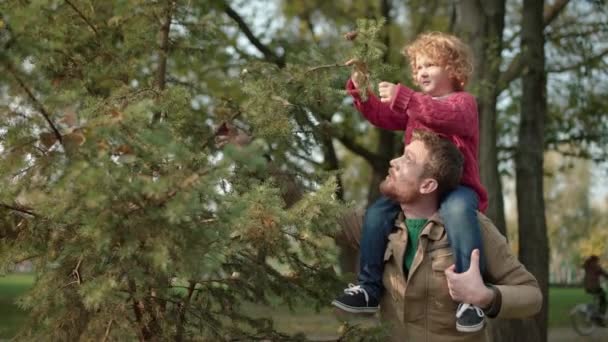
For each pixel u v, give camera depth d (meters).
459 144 2.76
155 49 3.05
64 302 2.46
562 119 11.38
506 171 11.16
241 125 2.99
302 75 2.89
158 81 3.09
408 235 2.64
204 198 2.09
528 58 8.46
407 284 2.59
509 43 9.25
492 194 7.62
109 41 2.93
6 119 2.16
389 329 2.65
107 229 2.02
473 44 7.87
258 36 7.95
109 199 2.00
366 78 2.74
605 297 12.02
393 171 2.63
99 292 2.09
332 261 2.78
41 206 2.21
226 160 1.91
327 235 2.79
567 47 10.53
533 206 8.48
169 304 2.75
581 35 10.40
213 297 2.96
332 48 3.24
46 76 2.58
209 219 2.13
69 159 2.05
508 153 11.13
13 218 2.41
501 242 2.66
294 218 2.45
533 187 8.52
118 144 2.03
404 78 7.42
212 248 2.12
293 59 3.26
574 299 22.72
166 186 1.90
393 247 2.64
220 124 2.91
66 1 2.70
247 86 2.81
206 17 3.20
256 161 1.91
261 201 2.38
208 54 3.34
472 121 2.73
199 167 2.17
